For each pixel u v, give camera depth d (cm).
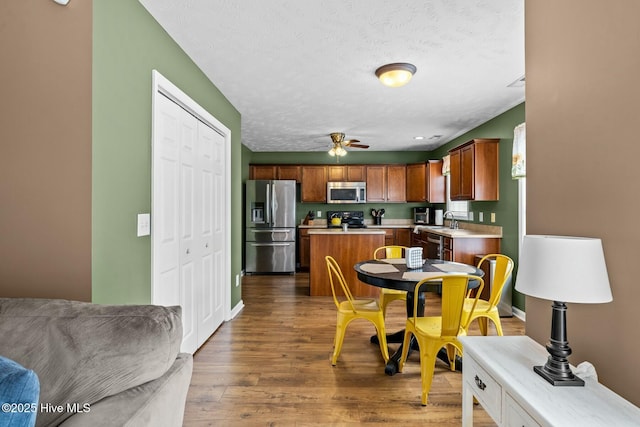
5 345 99
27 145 150
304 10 192
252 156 684
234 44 232
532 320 150
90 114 148
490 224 428
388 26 210
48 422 90
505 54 248
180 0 183
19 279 150
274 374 234
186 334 250
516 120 368
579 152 124
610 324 111
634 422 86
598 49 115
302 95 339
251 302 421
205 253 288
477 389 128
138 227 184
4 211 150
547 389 102
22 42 150
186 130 249
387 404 198
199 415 187
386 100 357
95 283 151
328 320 350
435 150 648
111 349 100
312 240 457
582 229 123
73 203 149
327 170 652
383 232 459
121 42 168
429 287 224
